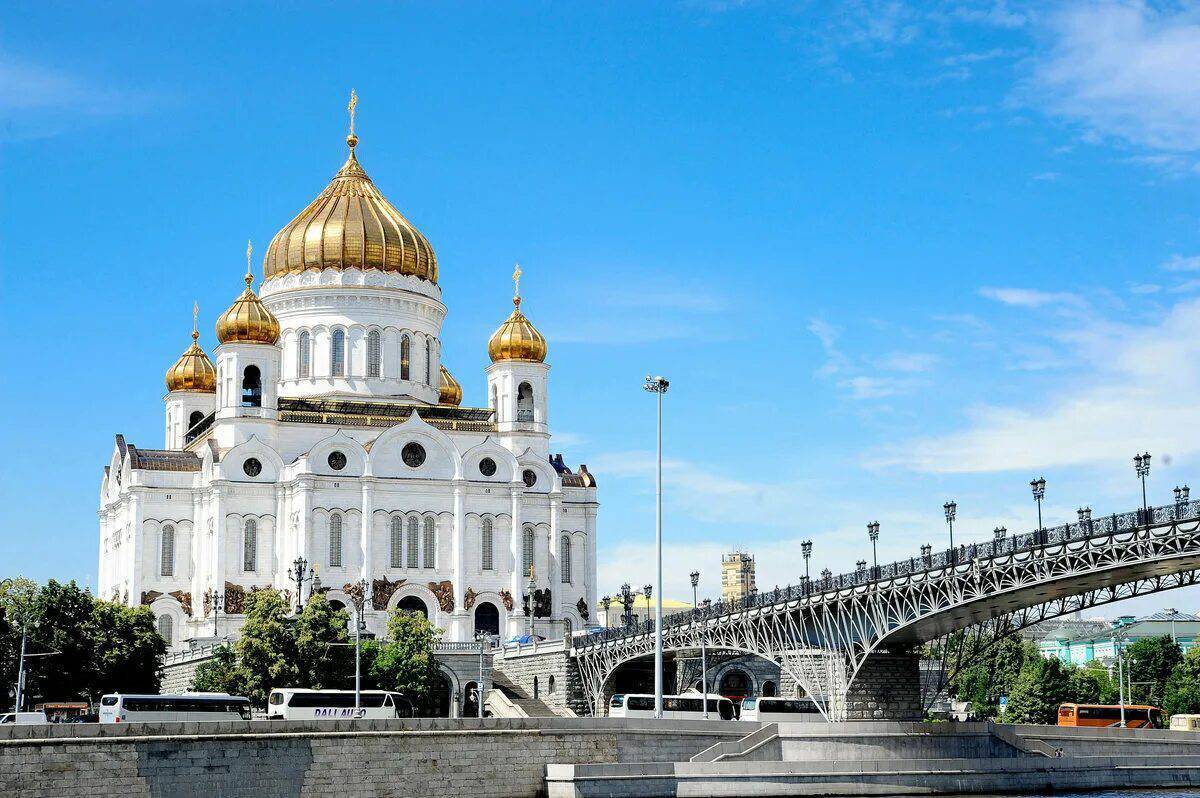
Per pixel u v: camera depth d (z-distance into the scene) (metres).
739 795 111.25
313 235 198.88
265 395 187.38
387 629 160.88
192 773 95.69
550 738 110.44
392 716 130.12
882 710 127.50
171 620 182.50
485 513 190.00
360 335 197.12
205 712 117.62
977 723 125.25
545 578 193.62
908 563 114.31
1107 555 99.75
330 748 101.25
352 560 183.38
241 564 182.12
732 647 134.75
